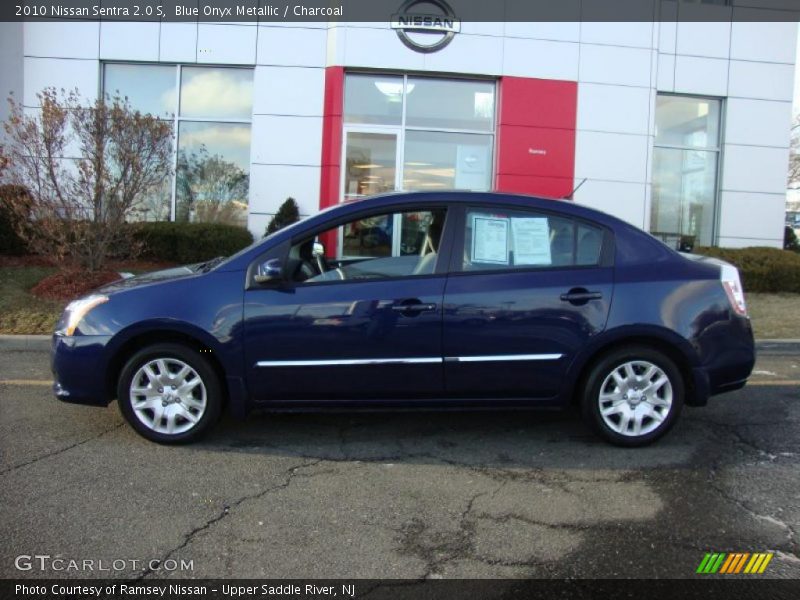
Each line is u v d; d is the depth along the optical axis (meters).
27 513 3.48
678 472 4.13
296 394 4.37
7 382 6.02
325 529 3.37
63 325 4.46
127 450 4.38
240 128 11.47
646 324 4.30
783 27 12.17
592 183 11.62
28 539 3.22
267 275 4.26
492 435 4.80
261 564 3.04
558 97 11.44
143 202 11.22
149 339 4.45
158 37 11.16
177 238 10.56
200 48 11.16
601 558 3.13
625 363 4.40
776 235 12.53
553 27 11.34
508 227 4.45
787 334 8.16
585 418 4.48
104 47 11.15
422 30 11.08
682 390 4.44
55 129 8.69
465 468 4.18
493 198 4.50
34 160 8.73
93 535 3.27
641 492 3.85
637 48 11.57
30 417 5.02
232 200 11.55
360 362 4.30
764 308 9.65
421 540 3.28
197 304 4.29
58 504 3.59
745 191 12.41
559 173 11.51
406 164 11.46
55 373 4.44
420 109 11.41
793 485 3.95
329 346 4.29
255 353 4.29
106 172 8.90
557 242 4.45
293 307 4.29
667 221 12.48
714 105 12.42
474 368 4.33
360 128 11.30
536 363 4.33
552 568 3.04
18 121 8.84
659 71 11.95
